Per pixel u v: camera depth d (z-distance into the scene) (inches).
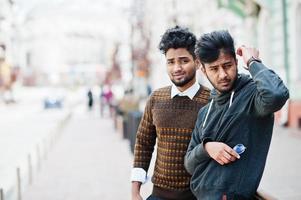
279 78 100.5
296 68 618.5
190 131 129.9
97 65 3408.0
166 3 1278.3
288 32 641.6
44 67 3604.8
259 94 99.3
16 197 336.5
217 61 104.7
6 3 2410.2
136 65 1459.2
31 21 3550.7
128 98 761.0
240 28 785.6
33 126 983.6
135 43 1486.2
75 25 3767.2
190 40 129.3
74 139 711.7
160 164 134.0
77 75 3353.8
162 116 132.6
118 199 326.0
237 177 102.4
